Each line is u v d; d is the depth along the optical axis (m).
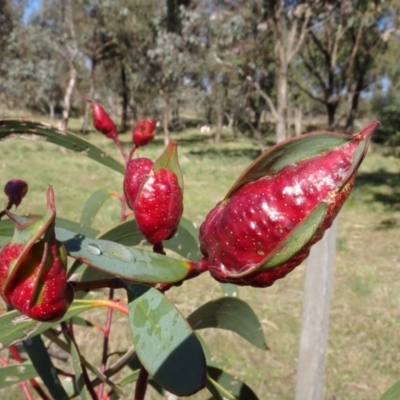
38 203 11.02
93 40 29.64
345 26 17.36
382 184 15.12
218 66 20.64
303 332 2.88
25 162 17.59
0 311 1.29
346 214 11.48
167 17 20.69
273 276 0.76
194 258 1.60
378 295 6.70
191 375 0.83
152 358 0.85
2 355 3.05
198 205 12.04
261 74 19.02
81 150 1.66
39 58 27.59
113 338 4.96
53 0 27.61
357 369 4.95
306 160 0.77
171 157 0.95
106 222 9.61
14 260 0.70
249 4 15.30
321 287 2.84
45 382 1.34
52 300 0.72
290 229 0.76
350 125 20.56
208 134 34.69
